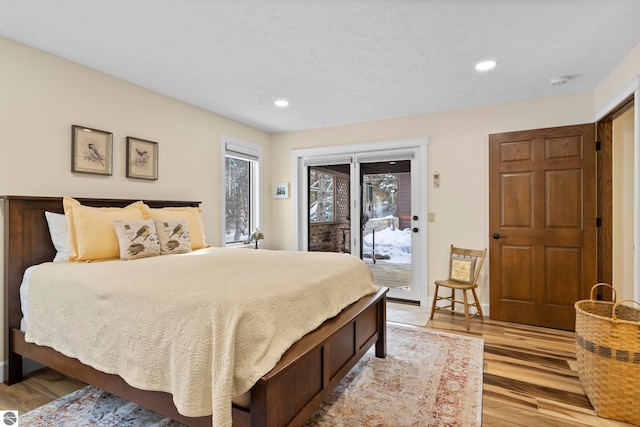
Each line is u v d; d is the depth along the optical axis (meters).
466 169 3.66
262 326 1.33
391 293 4.15
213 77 2.84
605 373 1.76
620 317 2.11
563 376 2.19
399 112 3.84
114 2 1.80
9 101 2.17
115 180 2.82
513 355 2.52
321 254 2.74
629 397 1.70
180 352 1.30
